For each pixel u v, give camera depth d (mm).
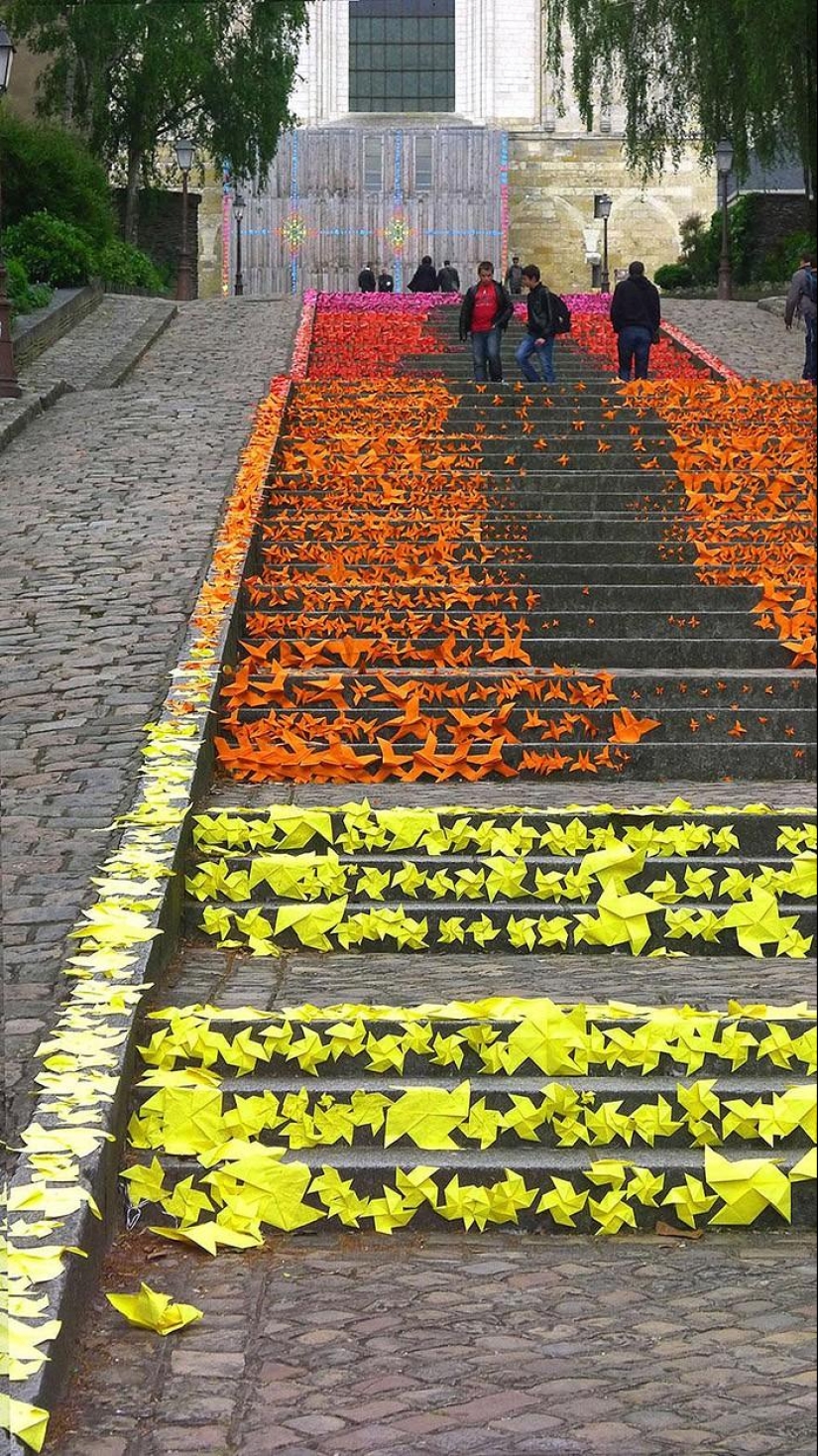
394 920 7582
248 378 22656
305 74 67000
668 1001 6656
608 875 7863
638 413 18125
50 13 43281
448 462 15484
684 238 59844
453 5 67312
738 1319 4957
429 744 9664
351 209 62688
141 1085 5945
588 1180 5766
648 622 11570
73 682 9984
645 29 39750
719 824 8258
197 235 60188
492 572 12375
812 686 10367
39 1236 4871
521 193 66688
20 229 31641
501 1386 4539
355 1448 4227
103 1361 4723
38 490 15156
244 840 8133
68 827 7875
